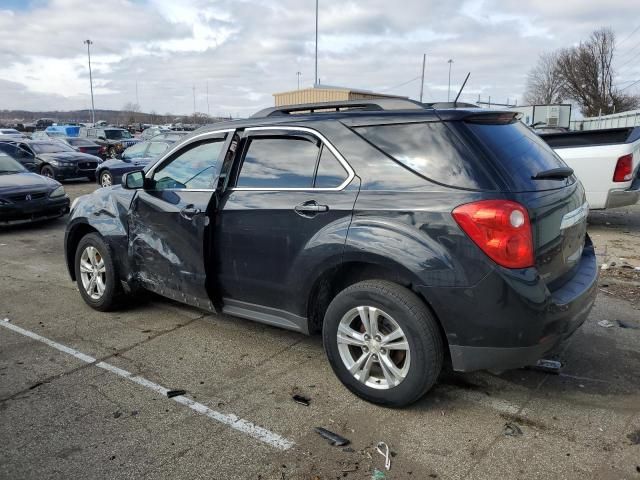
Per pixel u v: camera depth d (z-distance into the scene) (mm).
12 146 17750
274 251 3568
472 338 2873
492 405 3256
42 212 9703
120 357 4039
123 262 4738
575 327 3129
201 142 4207
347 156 3303
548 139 8648
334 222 3238
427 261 2881
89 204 5078
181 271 4156
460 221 2814
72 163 17641
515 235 2754
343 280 3512
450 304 2865
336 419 3125
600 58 67250
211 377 3689
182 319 4867
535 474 2613
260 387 3535
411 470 2660
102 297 4953
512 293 2758
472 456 2760
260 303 3770
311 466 2703
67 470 2689
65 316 4980
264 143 3771
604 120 35406
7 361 3979
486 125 3131
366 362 3236
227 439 2941
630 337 4285
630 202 8070
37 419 3158
